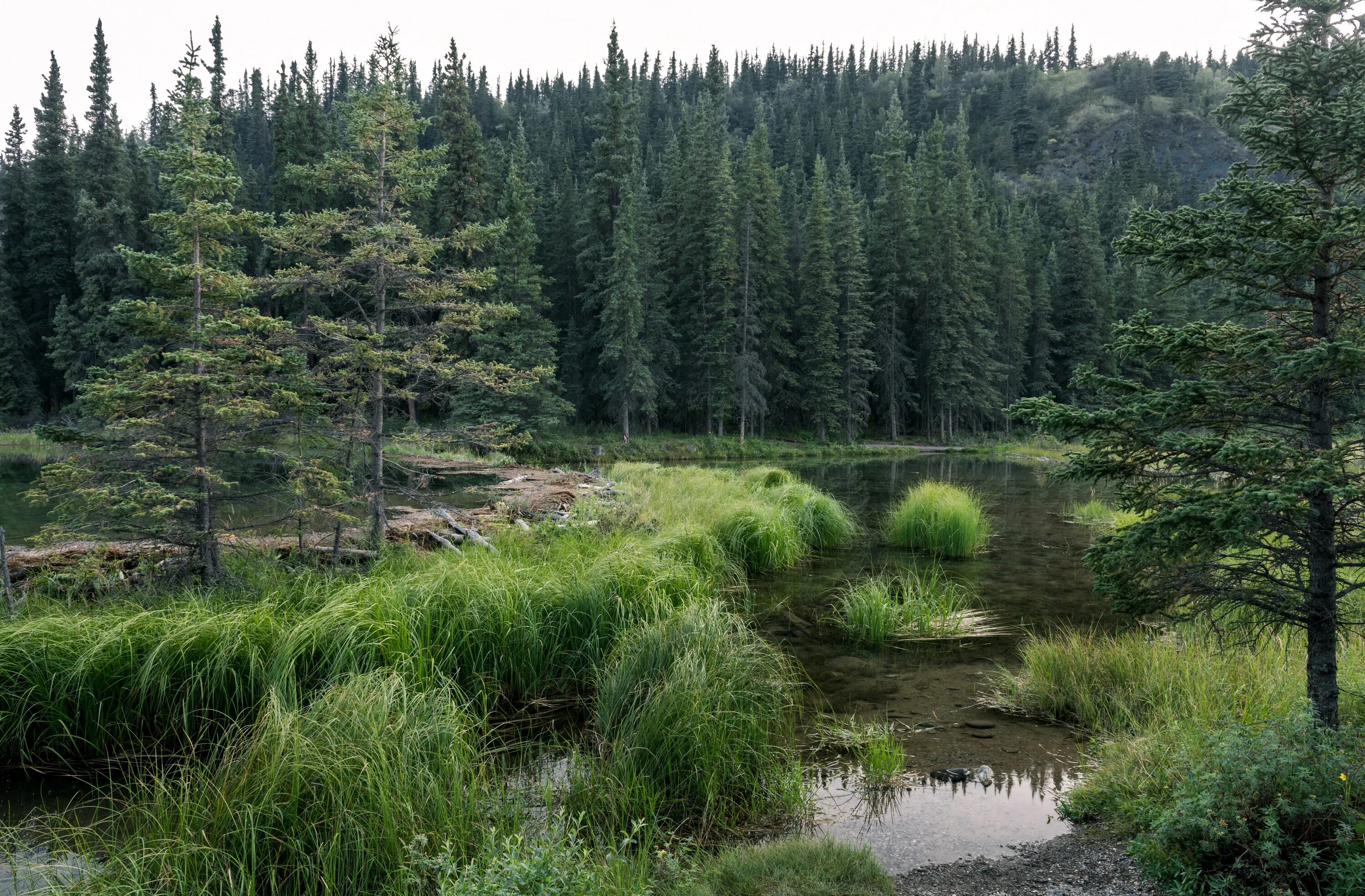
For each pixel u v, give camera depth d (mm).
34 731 6172
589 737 6301
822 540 15305
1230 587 4969
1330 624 4617
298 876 4156
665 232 52156
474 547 10695
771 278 50750
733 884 4191
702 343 48750
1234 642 6855
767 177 51812
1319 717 4594
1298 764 4246
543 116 133750
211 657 6391
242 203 43438
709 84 99438
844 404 50719
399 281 11008
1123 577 5176
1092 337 60406
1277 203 4438
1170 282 5133
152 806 4848
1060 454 47188
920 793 5508
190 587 8195
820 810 5281
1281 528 4543
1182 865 4207
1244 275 4734
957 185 59469
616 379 44344
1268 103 4547
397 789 4508
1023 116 144750
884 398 56375
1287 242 4398
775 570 12969
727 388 47750
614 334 44250
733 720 5773
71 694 6219
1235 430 4871
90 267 40156
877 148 112312
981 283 56438
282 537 11102
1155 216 4848
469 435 11352
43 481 7625
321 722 5043
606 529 13148
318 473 8852
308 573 8797
